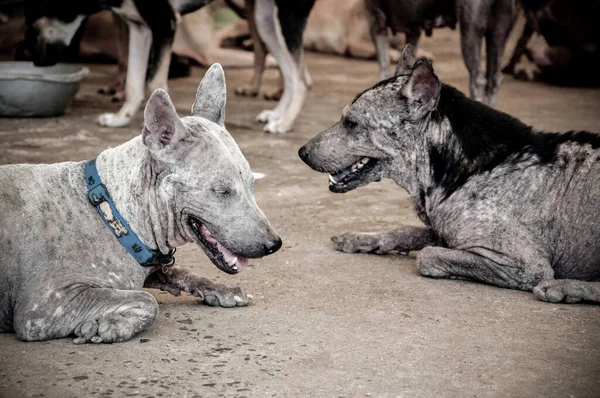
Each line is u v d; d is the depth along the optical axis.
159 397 4.12
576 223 5.82
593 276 5.91
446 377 4.45
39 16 10.54
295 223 7.37
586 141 6.01
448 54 17.41
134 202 4.80
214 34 15.99
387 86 6.21
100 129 10.42
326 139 6.36
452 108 6.09
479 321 5.25
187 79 14.20
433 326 5.14
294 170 9.09
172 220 4.80
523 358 4.71
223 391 4.21
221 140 4.83
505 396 4.26
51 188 4.82
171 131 4.65
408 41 10.61
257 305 5.43
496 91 10.06
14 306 4.65
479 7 9.52
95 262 4.75
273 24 10.55
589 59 14.17
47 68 11.40
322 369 4.50
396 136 6.16
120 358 4.52
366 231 7.18
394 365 4.58
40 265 4.64
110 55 15.36
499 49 9.88
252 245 4.74
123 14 10.27
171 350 4.66
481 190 5.99
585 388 4.37
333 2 17.20
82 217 4.79
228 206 4.73
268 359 4.60
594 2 13.51
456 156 6.06
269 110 11.78
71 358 4.48
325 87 13.92
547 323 5.24
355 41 16.92
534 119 11.51
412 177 6.25
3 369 4.33
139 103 10.62
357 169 6.41
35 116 10.93
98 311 4.65
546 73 14.67
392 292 5.74
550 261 5.90
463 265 5.89
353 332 5.02
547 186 5.89
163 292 5.65
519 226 5.86
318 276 6.04
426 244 6.59
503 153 6.02
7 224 4.64
